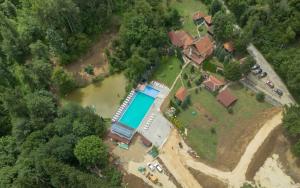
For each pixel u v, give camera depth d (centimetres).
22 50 13038
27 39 13062
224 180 9931
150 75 12275
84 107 12019
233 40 12438
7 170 9888
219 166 10231
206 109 11425
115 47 13150
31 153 9894
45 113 11031
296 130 9781
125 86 12488
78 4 12912
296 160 10025
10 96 10875
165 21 13512
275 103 11306
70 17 12588
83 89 12606
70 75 12425
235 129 10931
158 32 12619
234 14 13462
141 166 10400
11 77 12712
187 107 11506
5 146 10731
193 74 12238
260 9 12775
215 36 12800
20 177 9412
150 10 13012
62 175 9281
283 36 12156
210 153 10531
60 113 11069
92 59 13200
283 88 11631
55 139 10138
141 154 10650
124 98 11938
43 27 12875
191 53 12538
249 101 11494
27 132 10700
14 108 10844
